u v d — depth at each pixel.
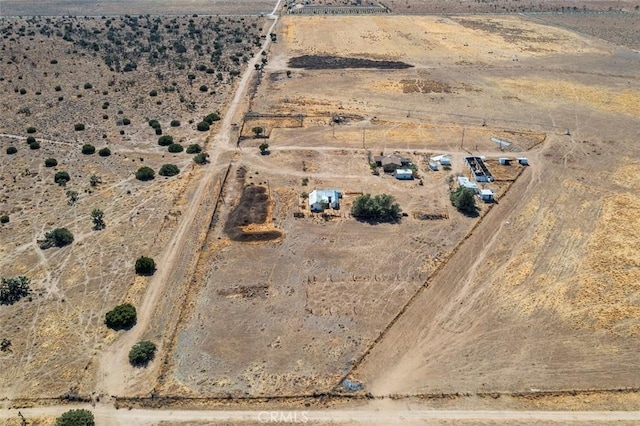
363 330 53.38
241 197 75.81
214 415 44.34
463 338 52.59
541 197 76.62
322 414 44.66
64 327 52.84
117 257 63.09
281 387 47.06
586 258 63.88
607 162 87.00
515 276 60.88
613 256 64.19
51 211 72.00
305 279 60.12
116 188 77.94
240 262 62.69
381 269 61.84
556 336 52.97
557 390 47.19
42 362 48.88
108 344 51.03
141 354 48.88
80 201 74.38
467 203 72.50
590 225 70.19
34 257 62.81
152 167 84.31
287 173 82.56
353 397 46.19
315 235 67.75
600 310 56.06
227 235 67.50
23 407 44.59
